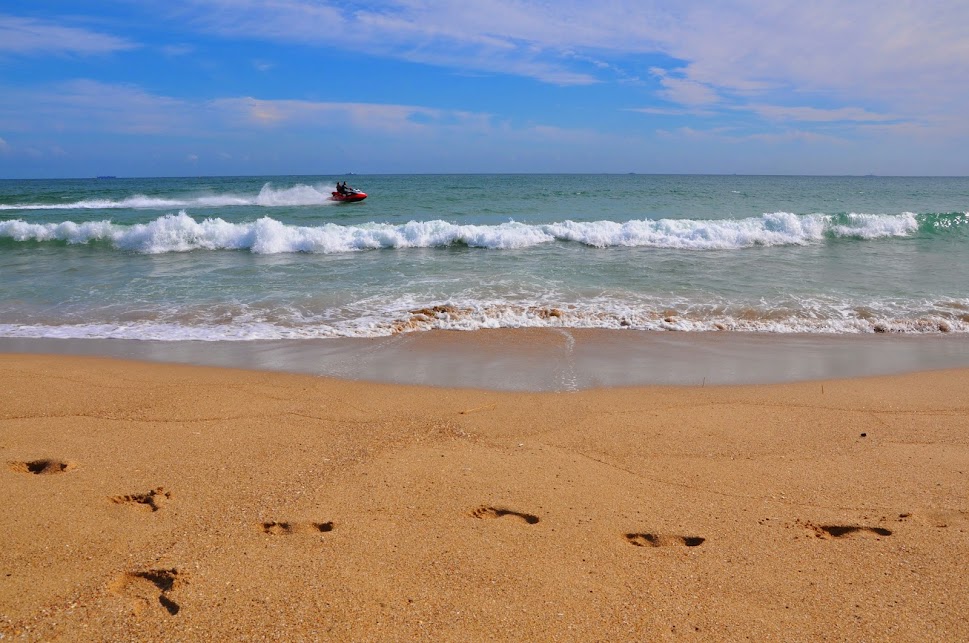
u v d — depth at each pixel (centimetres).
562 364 743
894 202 3347
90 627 285
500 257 1433
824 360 769
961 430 547
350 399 613
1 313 968
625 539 372
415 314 945
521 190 4881
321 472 452
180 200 3225
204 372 698
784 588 323
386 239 1581
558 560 346
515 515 398
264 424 544
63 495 409
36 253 1486
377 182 8544
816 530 384
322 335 859
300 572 329
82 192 4438
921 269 1306
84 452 478
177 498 409
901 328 916
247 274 1245
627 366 737
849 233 1734
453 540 365
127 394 617
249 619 291
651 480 450
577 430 543
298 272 1263
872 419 574
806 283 1173
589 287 1130
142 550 348
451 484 436
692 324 920
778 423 563
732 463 480
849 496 427
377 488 428
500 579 327
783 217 1756
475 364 740
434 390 646
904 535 376
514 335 868
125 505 399
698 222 1775
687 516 399
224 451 486
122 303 1026
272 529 374
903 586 324
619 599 312
